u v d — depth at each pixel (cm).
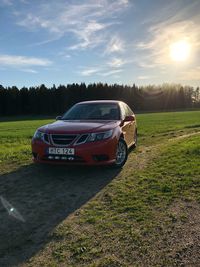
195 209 512
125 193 598
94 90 10431
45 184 679
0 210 531
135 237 420
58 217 496
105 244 404
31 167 838
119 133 787
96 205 542
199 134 1562
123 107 955
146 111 10319
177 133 1719
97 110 893
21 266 361
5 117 8831
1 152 1083
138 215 489
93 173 760
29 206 548
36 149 748
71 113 900
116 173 754
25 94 9719
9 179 723
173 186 627
